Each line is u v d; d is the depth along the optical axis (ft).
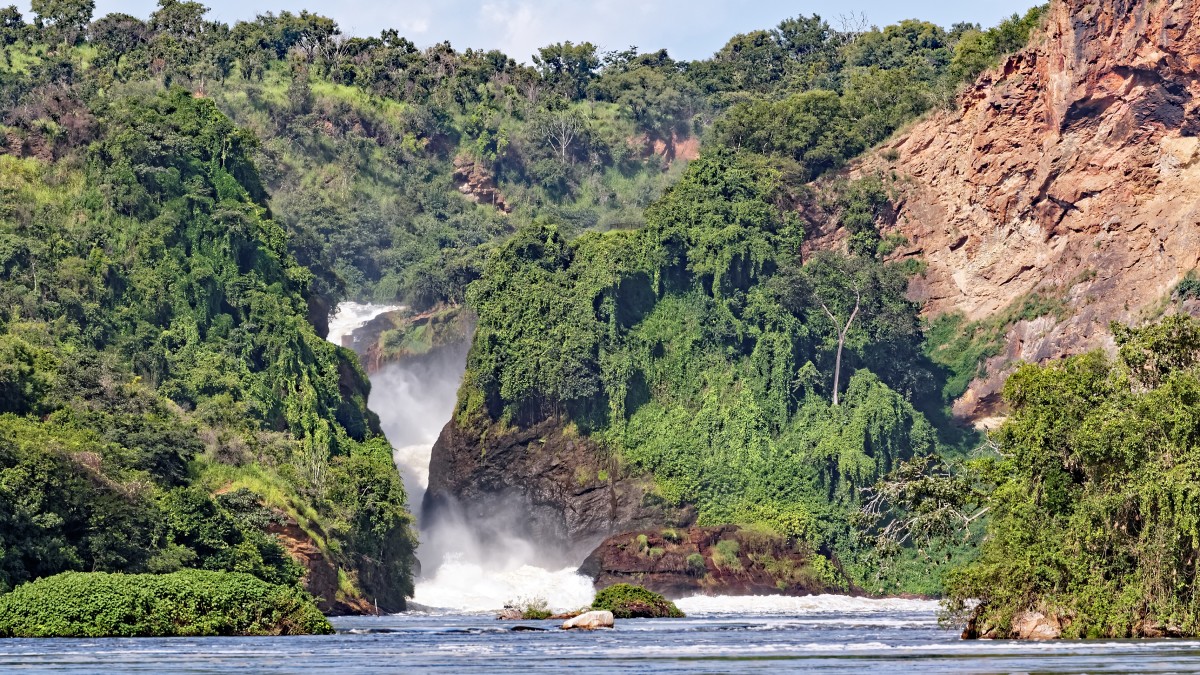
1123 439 616.80
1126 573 611.88
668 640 647.56
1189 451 610.65
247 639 646.33
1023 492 647.15
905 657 534.78
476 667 504.84
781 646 601.62
